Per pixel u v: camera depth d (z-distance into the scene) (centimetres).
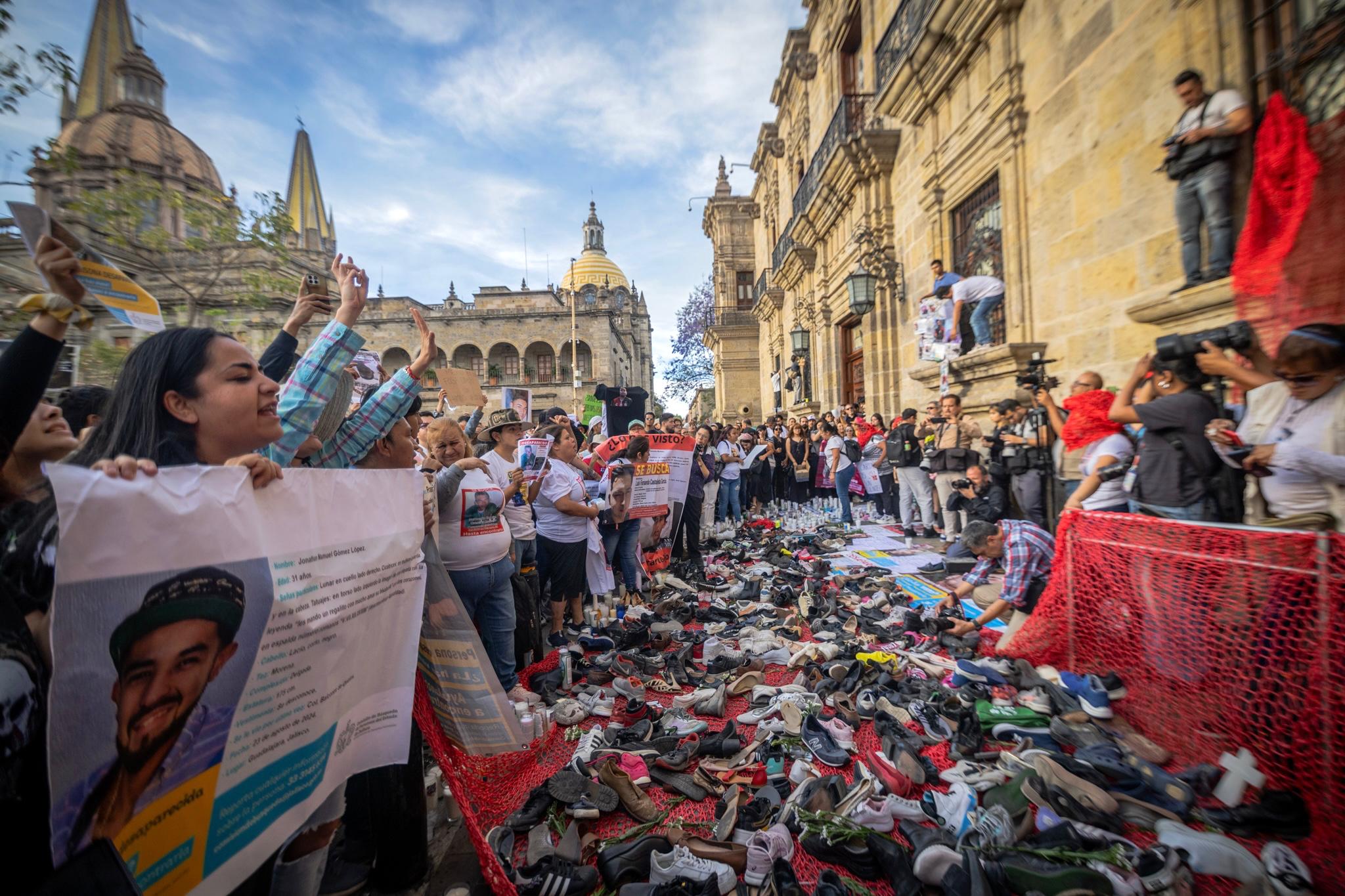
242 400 143
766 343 2475
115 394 141
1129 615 317
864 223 1157
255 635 132
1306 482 288
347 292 221
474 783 260
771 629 484
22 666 102
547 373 5116
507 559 346
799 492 1179
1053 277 638
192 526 115
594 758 293
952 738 295
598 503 500
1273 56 403
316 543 152
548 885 205
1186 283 448
